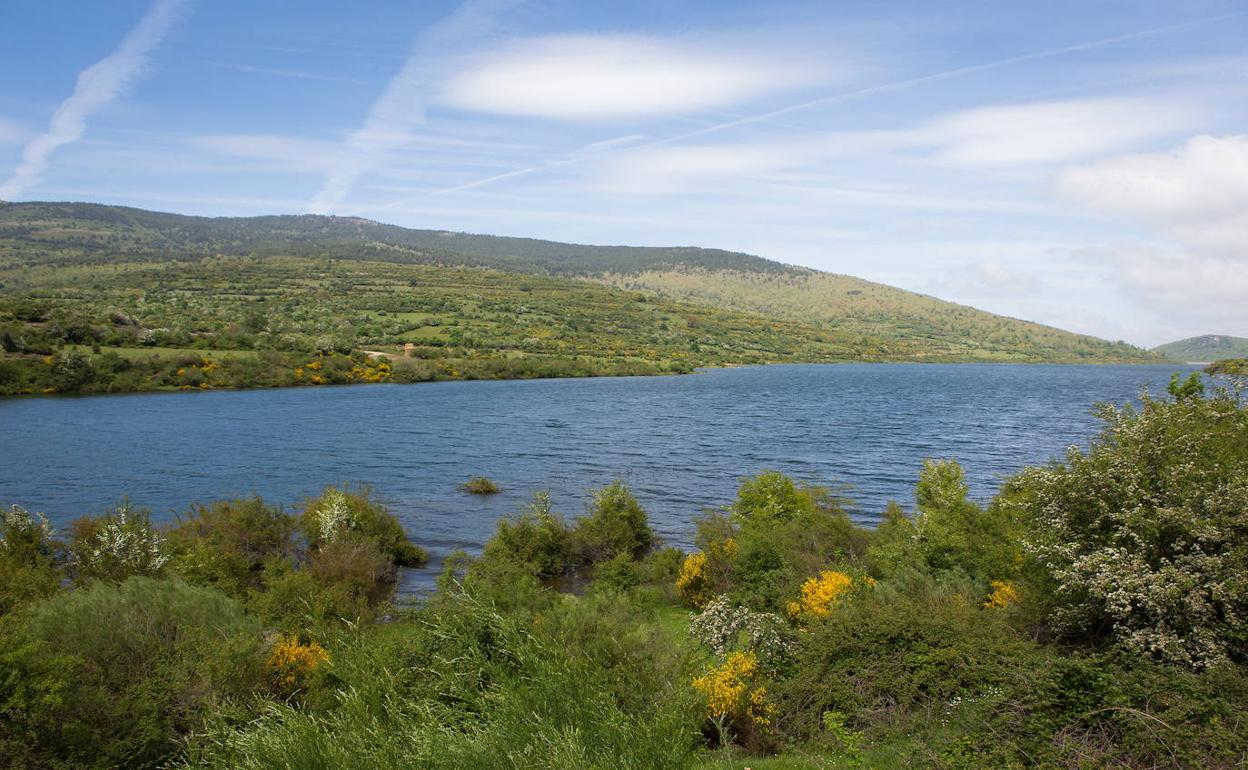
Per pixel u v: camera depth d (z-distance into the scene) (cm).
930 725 930
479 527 3019
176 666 1012
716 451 5197
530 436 5962
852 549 1941
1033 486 1269
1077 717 848
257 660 1056
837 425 6819
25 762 840
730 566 1880
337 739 789
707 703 1011
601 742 786
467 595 1191
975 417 7562
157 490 3741
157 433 5816
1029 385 13088
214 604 1237
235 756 816
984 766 802
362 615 1448
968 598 1444
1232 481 1044
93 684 952
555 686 866
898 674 1046
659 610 1834
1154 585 970
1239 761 731
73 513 3209
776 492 2355
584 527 2572
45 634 1012
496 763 734
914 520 2125
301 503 3306
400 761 750
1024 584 1310
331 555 2114
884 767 862
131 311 14438
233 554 2025
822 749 945
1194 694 831
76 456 4731
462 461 4725
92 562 1756
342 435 5900
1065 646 1089
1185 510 1023
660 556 2242
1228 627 943
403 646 1102
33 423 6247
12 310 10312
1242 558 970
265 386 10169
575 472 4341
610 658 1087
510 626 1064
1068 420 7256
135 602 1134
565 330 18725
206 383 9625
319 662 1088
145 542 1848
